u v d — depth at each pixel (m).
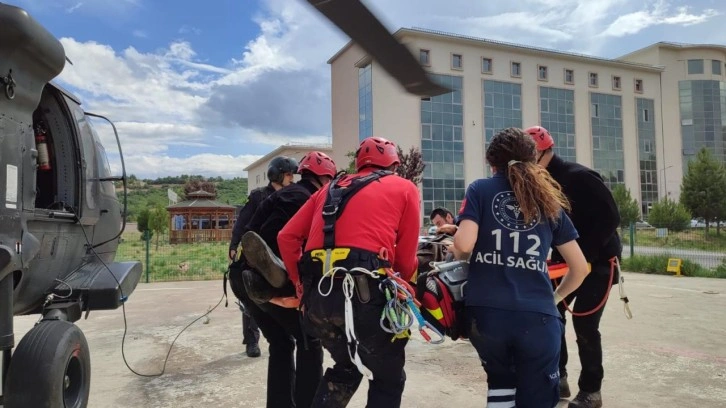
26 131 3.31
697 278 14.05
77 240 4.20
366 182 2.84
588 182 3.78
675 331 6.86
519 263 2.64
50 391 3.16
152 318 8.25
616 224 3.80
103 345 6.43
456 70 47.62
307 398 3.45
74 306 3.87
